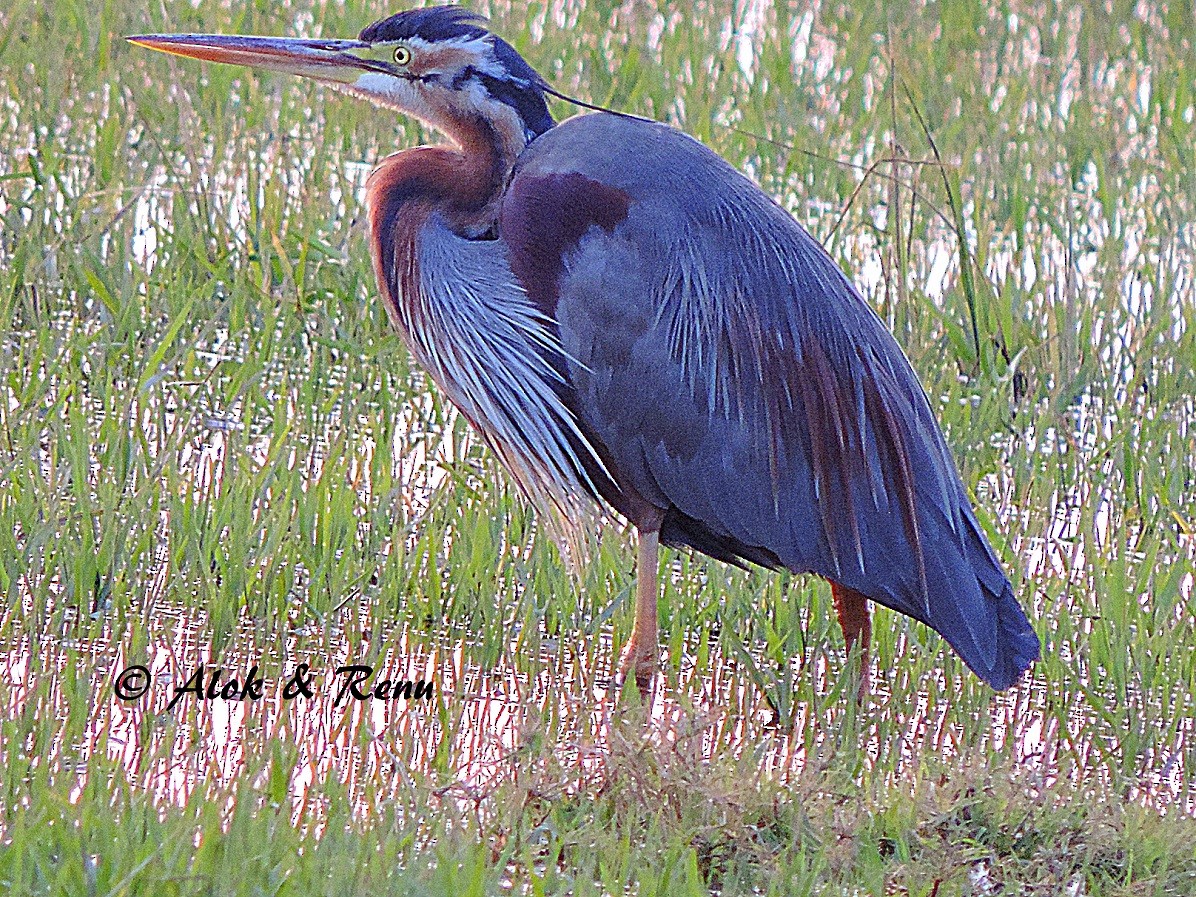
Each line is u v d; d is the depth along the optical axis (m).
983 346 14.93
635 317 10.52
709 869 8.12
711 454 10.70
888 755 9.38
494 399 11.16
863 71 20.80
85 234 15.03
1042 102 20.31
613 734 8.66
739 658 10.39
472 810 8.33
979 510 12.25
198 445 12.52
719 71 21.09
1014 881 8.08
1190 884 8.15
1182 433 14.27
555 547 11.38
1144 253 17.03
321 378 13.49
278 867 7.13
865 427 10.73
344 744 9.12
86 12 19.81
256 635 10.27
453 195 11.14
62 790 7.64
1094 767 9.70
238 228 15.93
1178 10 23.42
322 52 11.25
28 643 9.83
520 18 21.92
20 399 12.44
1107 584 11.05
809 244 10.97
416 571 10.81
